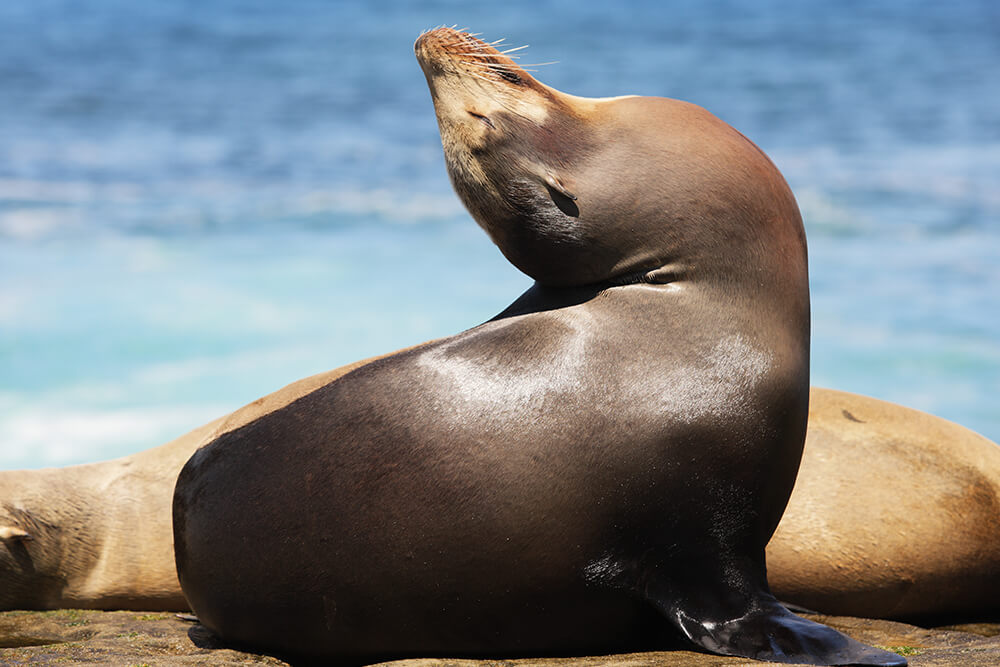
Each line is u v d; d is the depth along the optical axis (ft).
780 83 456.45
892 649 54.75
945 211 253.24
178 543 55.62
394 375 51.62
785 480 50.88
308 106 409.08
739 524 49.32
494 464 48.29
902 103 407.64
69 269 207.10
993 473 68.33
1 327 168.14
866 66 505.66
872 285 193.88
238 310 180.14
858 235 234.58
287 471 51.70
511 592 48.80
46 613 66.59
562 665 48.19
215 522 53.21
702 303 49.98
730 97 423.23
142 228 242.99
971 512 66.85
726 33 631.15
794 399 50.37
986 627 67.77
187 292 192.13
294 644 52.70
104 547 68.13
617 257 51.01
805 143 340.59
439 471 48.70
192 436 72.59
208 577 53.78
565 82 450.30
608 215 50.49
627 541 48.73
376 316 175.94
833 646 46.32
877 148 330.95
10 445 120.37
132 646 56.18
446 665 48.37
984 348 155.84
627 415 48.14
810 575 66.64
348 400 51.83
